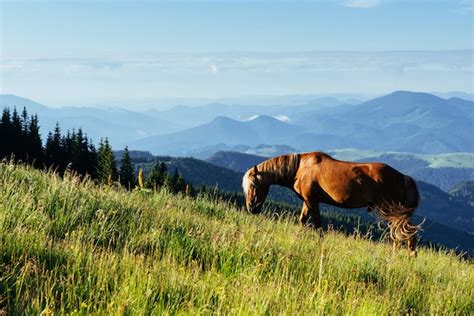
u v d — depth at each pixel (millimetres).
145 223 9156
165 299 6105
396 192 12352
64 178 10703
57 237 7816
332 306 6648
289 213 13359
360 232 12453
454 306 8648
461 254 14945
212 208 13688
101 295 5824
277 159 13328
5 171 10578
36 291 5594
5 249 6434
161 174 57500
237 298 6168
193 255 8438
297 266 8641
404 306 7852
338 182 12383
